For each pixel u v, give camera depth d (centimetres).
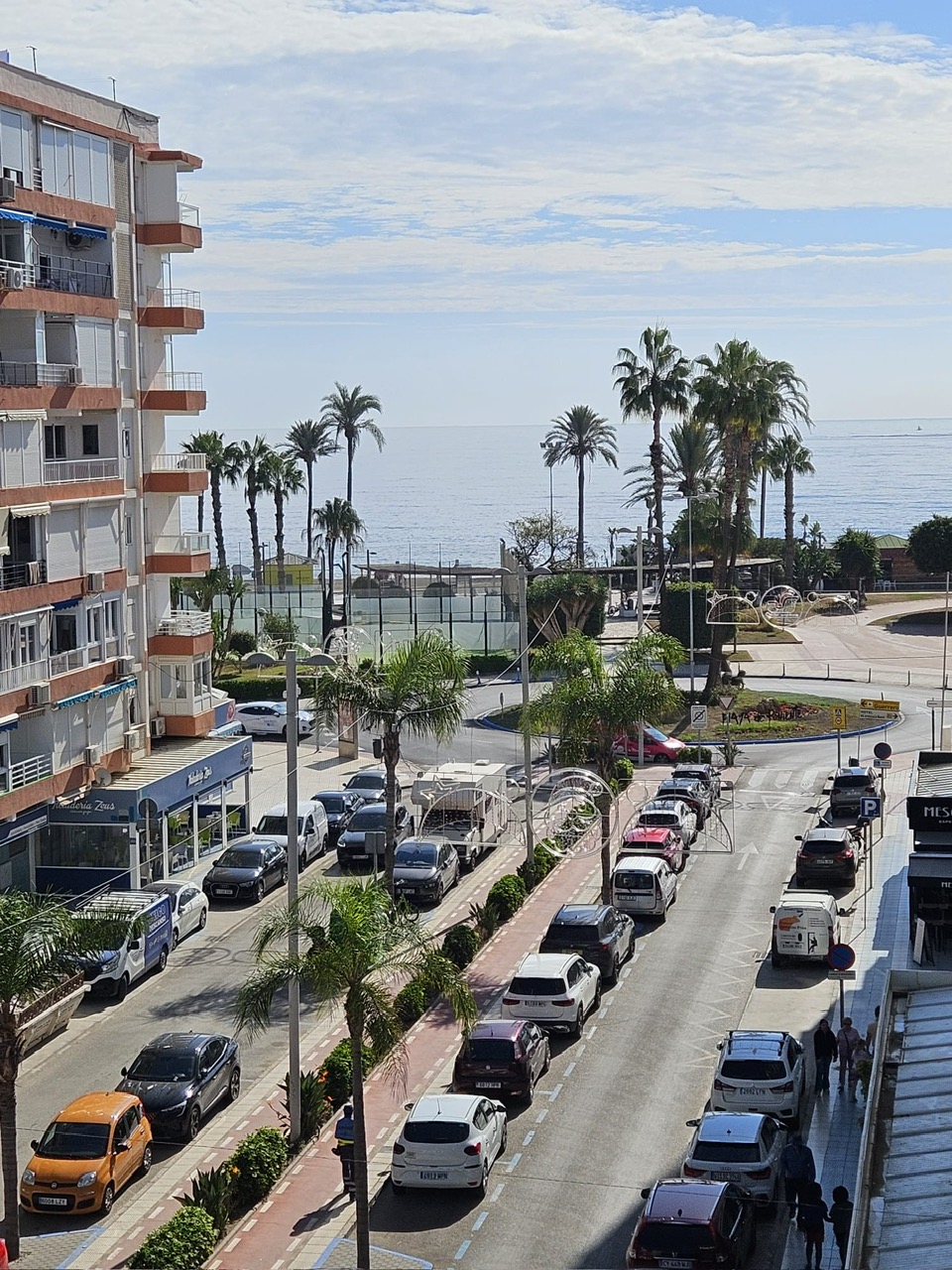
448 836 5434
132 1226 2791
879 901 4847
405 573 12244
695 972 4212
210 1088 3281
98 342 5006
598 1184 2914
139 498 5338
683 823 5500
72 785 4772
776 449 12650
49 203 4678
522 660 5138
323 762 7212
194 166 5453
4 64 4506
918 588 13825
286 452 14838
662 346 10081
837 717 6400
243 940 4584
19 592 4434
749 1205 2620
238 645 10000
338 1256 2630
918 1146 2244
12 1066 2653
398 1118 3262
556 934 4100
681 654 5147
